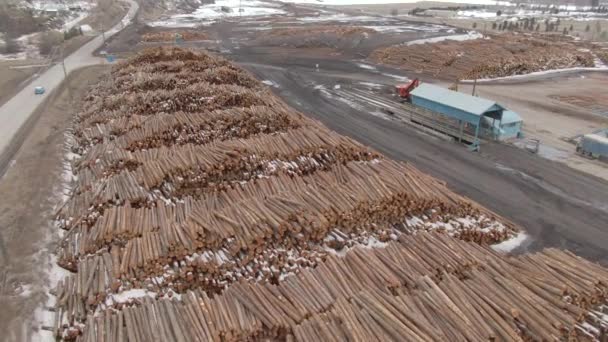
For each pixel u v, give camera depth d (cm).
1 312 1241
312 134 2130
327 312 1147
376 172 1842
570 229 1773
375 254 1380
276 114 2419
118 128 2294
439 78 4234
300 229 1439
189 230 1412
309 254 1401
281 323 1129
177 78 3008
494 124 2673
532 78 4181
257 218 1459
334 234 1497
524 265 1352
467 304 1153
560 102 3422
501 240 1673
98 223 1534
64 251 1485
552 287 1218
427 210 1677
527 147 2550
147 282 1302
